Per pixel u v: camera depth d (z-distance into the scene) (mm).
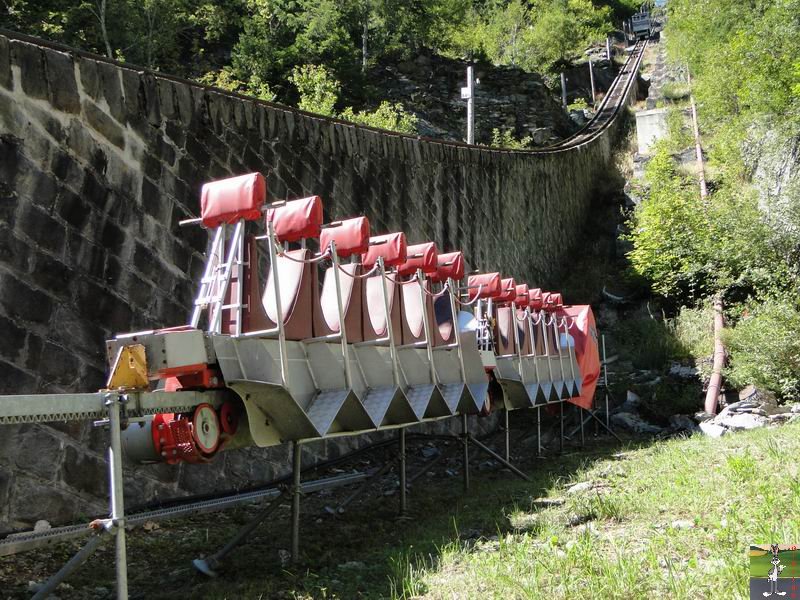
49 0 26547
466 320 9617
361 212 13500
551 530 5992
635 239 23047
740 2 34438
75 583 5680
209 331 5297
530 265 23609
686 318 20141
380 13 42562
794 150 21469
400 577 5086
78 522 7215
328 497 9508
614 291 24219
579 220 30656
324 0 37688
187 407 5055
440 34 49031
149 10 29812
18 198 6992
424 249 8102
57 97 7449
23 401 3707
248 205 5438
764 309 16828
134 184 8375
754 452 8680
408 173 15508
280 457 10422
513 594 4395
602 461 11141
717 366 16922
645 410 17031
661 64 61969
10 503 6664
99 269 7809
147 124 8656
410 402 7492
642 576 4398
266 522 7832
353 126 13438
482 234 19578
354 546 6629
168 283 8719
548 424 17188
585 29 72000
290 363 5953
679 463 8906
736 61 27812
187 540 7074
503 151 21766
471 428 15898
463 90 25078
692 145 33000
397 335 7578
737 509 5879
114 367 4469
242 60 33031
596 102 57594
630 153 38094
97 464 7555
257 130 10766
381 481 10766
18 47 7090
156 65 30297
